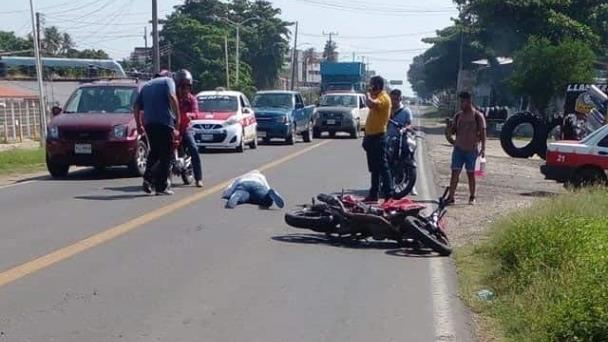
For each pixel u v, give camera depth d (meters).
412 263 9.92
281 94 33.53
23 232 11.05
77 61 60.41
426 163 24.97
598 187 16.59
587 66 47.94
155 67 36.44
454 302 8.16
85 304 7.64
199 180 16.22
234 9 83.69
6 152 25.20
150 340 6.64
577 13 56.56
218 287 8.41
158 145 14.89
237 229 11.67
